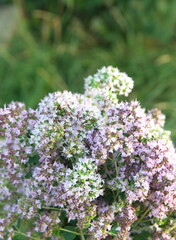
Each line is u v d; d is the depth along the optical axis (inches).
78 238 17.7
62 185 16.7
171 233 17.2
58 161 17.1
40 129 16.8
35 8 45.3
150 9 42.1
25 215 17.3
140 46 41.6
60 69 39.9
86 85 19.1
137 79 36.4
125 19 42.6
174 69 36.8
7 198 18.6
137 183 16.4
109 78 18.5
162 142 16.8
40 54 40.4
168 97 34.0
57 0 44.4
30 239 17.9
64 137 17.0
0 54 40.4
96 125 17.1
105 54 41.0
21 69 39.0
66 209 16.5
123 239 16.6
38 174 16.8
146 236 17.7
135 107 17.0
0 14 44.3
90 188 16.3
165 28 42.1
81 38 43.4
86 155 17.1
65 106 16.9
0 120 17.4
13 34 43.1
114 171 17.4
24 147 17.3
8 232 18.1
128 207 16.7
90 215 16.5
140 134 16.8
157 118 19.1
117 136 16.7
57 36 43.5
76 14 44.5
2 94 37.9
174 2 41.7
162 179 16.6
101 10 43.8
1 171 18.1
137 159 17.1
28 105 34.3
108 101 18.3
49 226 16.8
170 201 16.7
